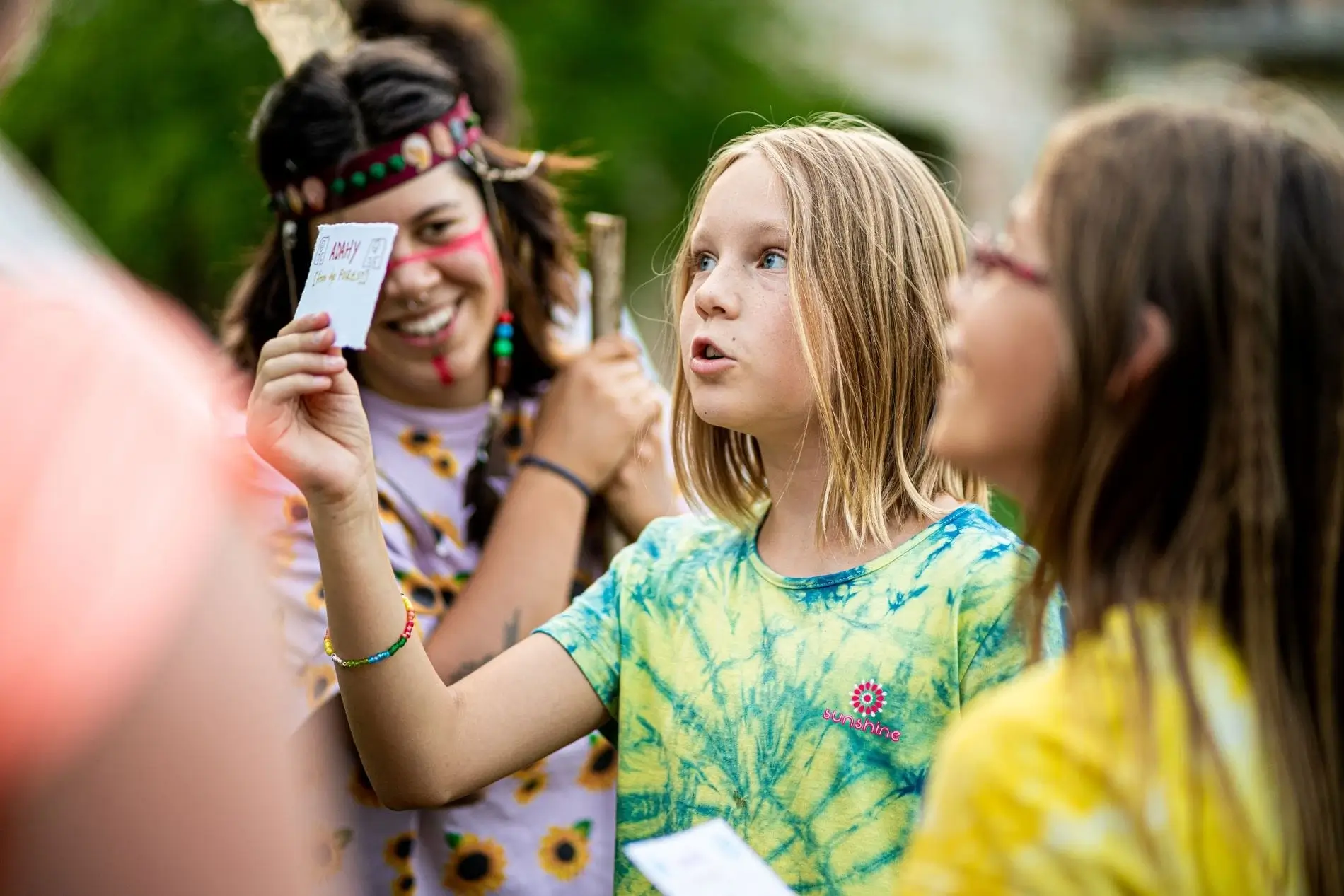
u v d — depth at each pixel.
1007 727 0.97
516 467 2.23
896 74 8.38
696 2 6.27
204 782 0.64
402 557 2.06
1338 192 1.00
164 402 0.69
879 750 1.47
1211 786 0.92
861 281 1.59
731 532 1.73
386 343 2.11
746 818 1.54
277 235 2.21
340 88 2.08
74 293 0.72
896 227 1.63
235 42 5.19
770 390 1.58
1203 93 1.15
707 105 5.96
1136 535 1.01
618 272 2.25
